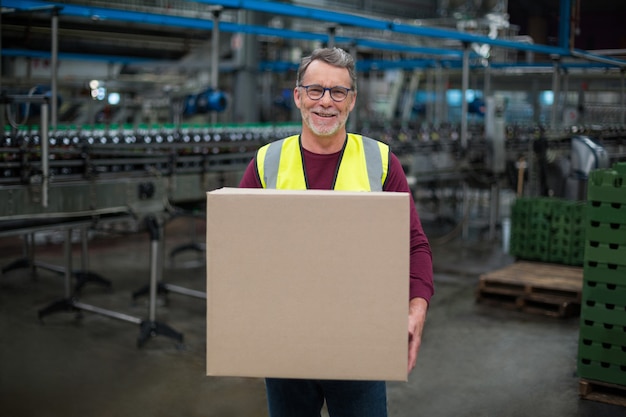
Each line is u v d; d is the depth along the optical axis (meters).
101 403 4.03
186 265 7.77
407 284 1.54
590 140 7.30
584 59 7.53
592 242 4.09
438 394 4.23
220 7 6.20
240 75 11.71
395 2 15.02
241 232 1.55
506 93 11.37
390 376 1.57
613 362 4.09
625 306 4.01
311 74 1.84
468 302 6.36
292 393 2.02
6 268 7.12
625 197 3.94
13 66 9.87
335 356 1.57
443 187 10.19
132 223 9.70
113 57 9.66
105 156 4.96
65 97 8.87
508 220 10.70
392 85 14.62
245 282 1.56
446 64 11.82
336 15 6.80
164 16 7.69
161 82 10.04
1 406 3.94
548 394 4.25
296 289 1.56
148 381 4.38
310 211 1.53
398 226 1.53
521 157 9.10
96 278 6.62
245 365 1.59
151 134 5.45
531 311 6.03
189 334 5.35
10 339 5.14
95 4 7.86
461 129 8.52
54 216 4.41
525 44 7.43
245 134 6.08
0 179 4.23
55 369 4.55
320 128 1.86
